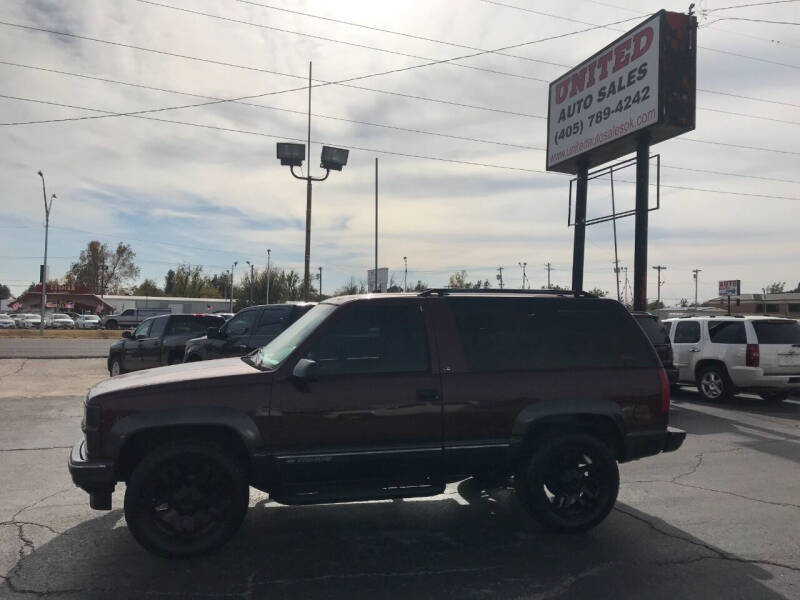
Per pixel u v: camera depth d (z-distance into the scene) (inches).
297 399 175.6
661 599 149.0
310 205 874.1
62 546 179.8
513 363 192.9
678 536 192.2
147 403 169.5
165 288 4111.7
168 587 153.6
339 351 183.9
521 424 188.2
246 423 172.1
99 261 3774.6
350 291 2374.5
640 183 660.1
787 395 500.4
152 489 168.1
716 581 159.3
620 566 168.9
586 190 779.4
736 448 322.3
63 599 146.3
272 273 3061.0
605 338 202.5
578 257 783.1
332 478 178.4
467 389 185.9
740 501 229.0
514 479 198.5
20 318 2509.8
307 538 189.6
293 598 148.3
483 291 204.4
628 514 213.6
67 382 583.8
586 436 193.5
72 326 2406.5
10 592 149.7
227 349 421.1
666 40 619.5
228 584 155.8
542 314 201.0
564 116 784.9
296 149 826.2
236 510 173.2
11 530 192.2
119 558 171.6
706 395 498.9
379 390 180.4
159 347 545.0
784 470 276.2
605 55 702.5
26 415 398.0
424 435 182.5
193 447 170.7
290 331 211.2
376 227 1306.6
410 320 191.5
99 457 167.9
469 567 167.9
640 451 198.1
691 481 256.8
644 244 653.3
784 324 476.4
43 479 248.5
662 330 469.7
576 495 194.1
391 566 168.4
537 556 175.9
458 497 234.2
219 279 4394.7
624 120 667.4
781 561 172.9
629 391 197.5
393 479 183.0
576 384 194.1
